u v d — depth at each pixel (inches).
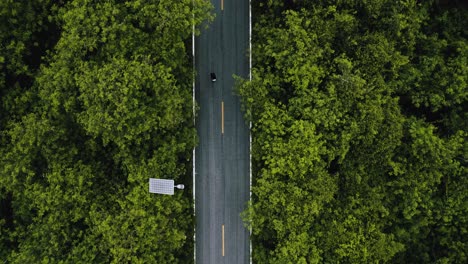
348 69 1252.5
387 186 1437.0
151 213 1273.4
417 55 1487.5
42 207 1274.6
